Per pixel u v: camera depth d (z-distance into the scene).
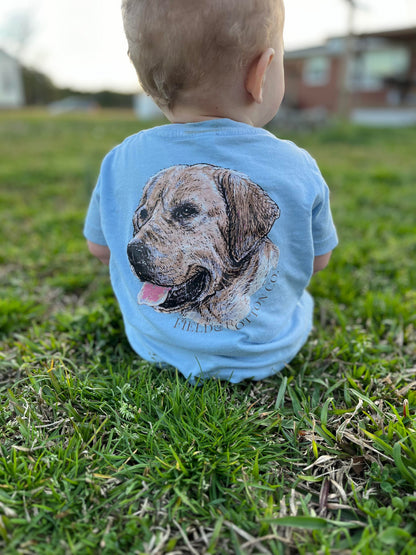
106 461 0.36
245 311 0.41
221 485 0.36
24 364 0.48
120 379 0.46
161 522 0.32
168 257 0.40
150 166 0.40
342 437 0.39
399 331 0.57
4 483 0.35
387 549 0.30
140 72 0.39
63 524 0.32
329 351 0.52
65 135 3.52
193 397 0.42
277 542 0.31
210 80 0.37
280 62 0.40
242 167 0.38
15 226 1.08
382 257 0.83
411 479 0.35
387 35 5.80
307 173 0.40
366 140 3.14
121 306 0.45
